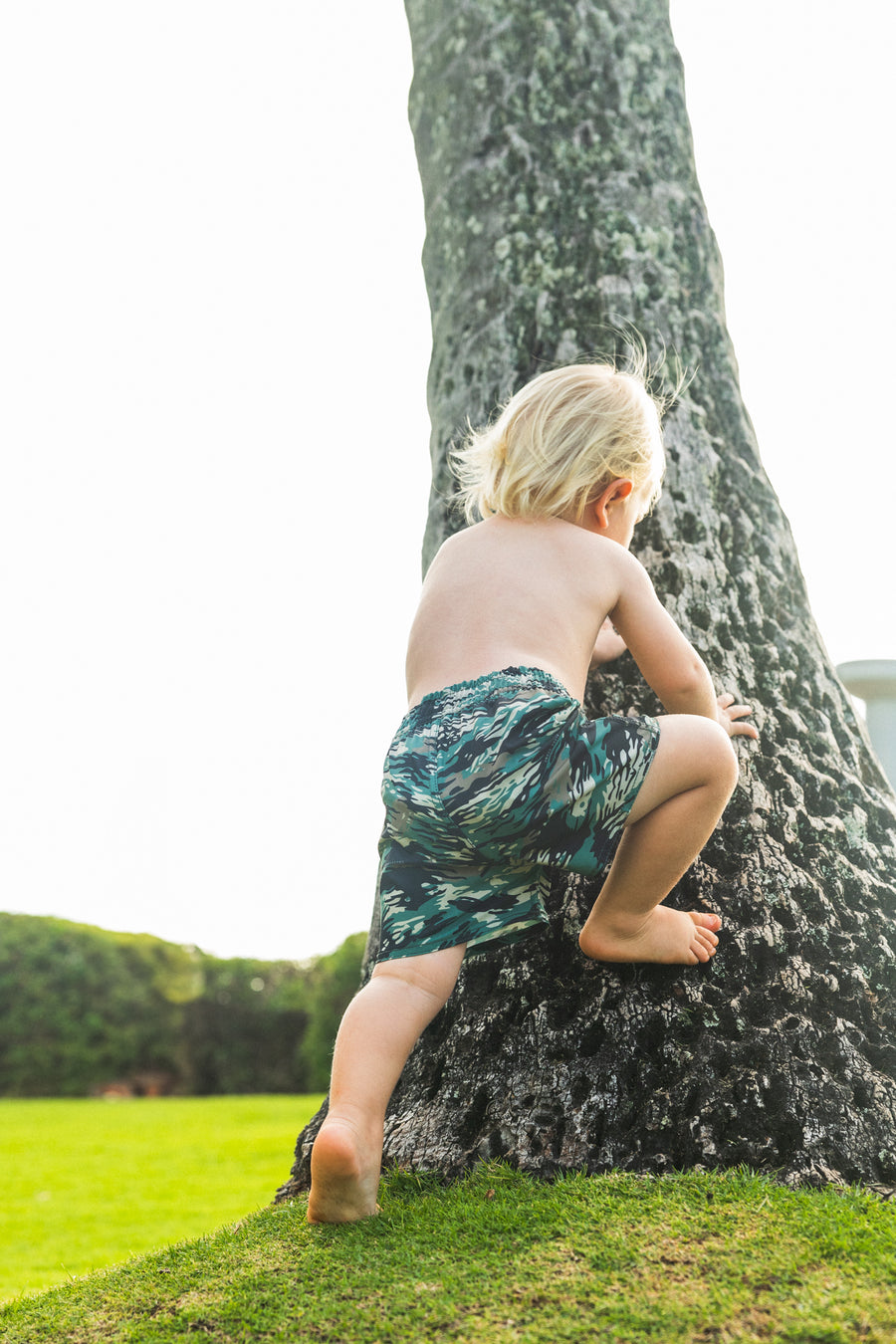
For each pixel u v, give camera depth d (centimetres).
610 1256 126
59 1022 1228
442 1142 171
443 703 167
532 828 156
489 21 284
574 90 276
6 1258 311
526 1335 111
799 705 223
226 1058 1262
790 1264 121
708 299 270
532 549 184
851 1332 106
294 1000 1286
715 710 191
